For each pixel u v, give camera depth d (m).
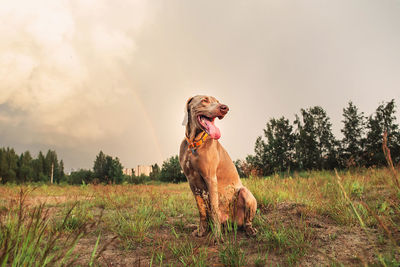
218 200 3.48
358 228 2.98
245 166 7.51
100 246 3.00
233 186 3.57
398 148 23.31
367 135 34.94
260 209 4.61
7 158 52.56
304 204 4.40
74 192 9.02
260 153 38.75
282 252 2.61
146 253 2.79
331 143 38.75
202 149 3.24
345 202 3.76
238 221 3.46
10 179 49.56
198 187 3.49
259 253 2.67
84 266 2.37
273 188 5.82
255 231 3.37
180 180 37.25
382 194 4.51
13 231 2.27
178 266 2.42
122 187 9.41
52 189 11.66
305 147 39.03
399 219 2.95
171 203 6.21
